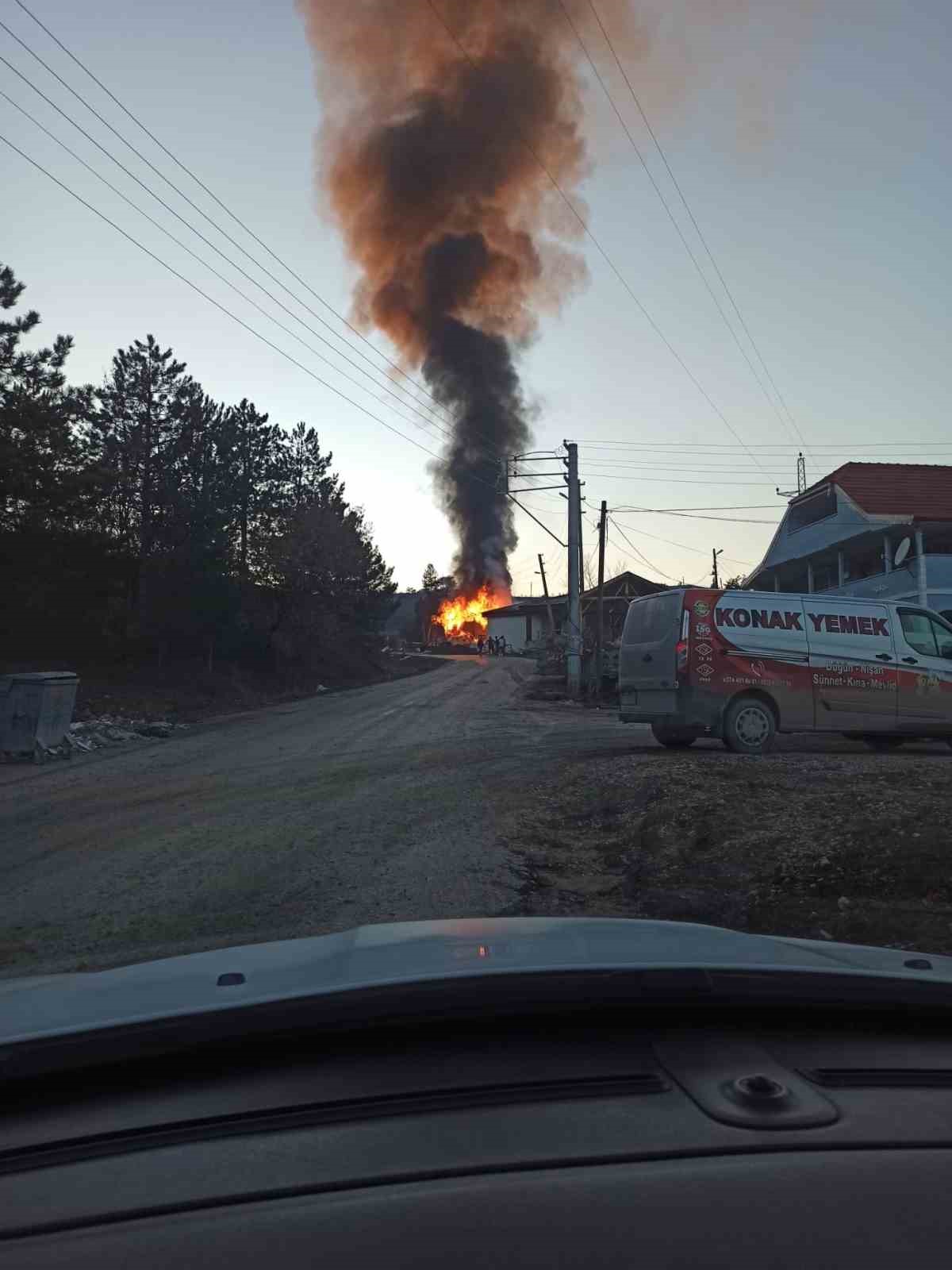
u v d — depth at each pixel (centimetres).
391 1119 149
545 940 236
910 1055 181
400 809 920
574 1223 119
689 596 1140
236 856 744
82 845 814
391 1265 112
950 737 1235
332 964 212
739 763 1002
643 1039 183
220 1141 145
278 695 3006
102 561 2548
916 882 578
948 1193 128
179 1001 188
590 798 934
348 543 3581
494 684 3366
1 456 2019
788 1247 115
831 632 1180
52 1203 128
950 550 2522
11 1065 162
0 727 1477
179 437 3003
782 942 250
